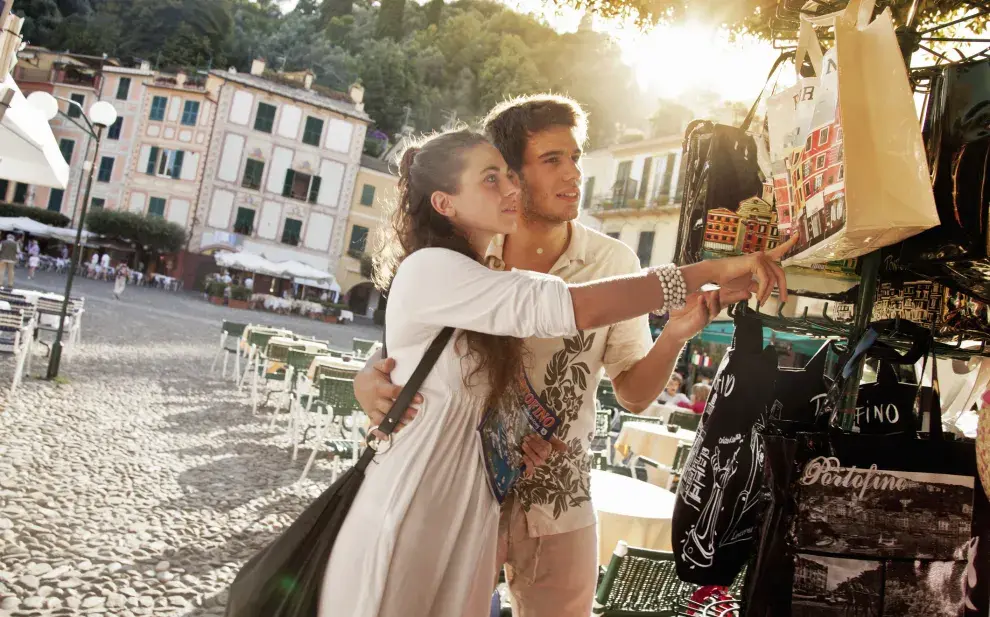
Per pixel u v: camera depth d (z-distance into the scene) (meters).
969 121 1.41
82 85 49.25
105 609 3.71
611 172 34.03
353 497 1.50
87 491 5.58
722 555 1.74
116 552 4.48
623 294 1.38
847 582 1.53
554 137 1.93
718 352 17.95
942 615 1.57
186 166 46.38
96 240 46.28
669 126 31.98
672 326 1.86
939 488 1.57
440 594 1.48
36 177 7.62
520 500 1.87
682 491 1.78
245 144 46.56
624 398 2.04
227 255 43.88
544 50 89.69
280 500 6.08
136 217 44.56
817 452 1.54
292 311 43.47
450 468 1.48
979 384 2.14
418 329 1.49
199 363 15.07
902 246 1.50
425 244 1.59
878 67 1.30
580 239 2.04
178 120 46.72
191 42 81.88
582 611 1.94
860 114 1.28
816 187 1.40
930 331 1.62
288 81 48.22
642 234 31.81
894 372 1.66
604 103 69.88
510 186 1.55
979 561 1.58
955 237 1.40
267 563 1.48
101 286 37.88
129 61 79.69
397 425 1.47
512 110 1.98
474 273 1.42
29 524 4.70
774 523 1.52
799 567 1.52
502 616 2.47
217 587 4.17
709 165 1.94
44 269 44.12
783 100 1.63
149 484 6.02
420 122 86.94
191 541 4.86
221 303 41.75
